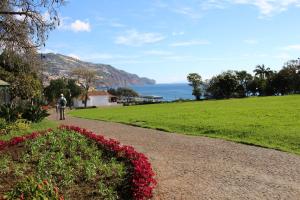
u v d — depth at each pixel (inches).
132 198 358.9
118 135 869.8
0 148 553.9
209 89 4458.7
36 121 1061.8
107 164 456.1
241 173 471.5
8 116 977.5
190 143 714.8
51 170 427.5
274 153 597.0
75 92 3855.8
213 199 374.6
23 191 323.6
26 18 748.0
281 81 4291.3
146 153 621.6
